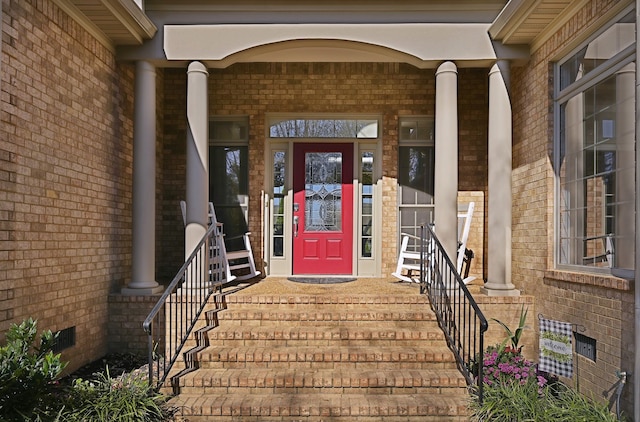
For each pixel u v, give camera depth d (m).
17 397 3.19
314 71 7.22
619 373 3.75
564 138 5.12
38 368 3.37
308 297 5.22
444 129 5.59
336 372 4.29
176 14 5.58
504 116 5.65
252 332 4.71
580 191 4.83
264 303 5.22
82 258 4.97
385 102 7.22
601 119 4.49
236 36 5.54
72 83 4.77
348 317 4.96
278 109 7.23
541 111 5.36
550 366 4.81
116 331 5.46
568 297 4.70
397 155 7.25
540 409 3.55
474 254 7.13
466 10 5.54
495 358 4.38
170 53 5.58
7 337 3.41
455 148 5.61
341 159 7.39
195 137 5.64
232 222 7.35
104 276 5.44
